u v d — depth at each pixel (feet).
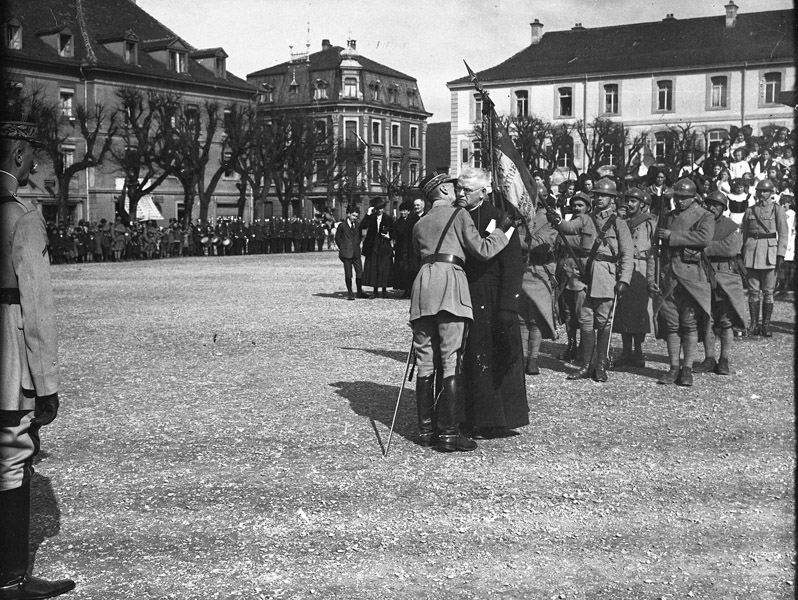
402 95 283.59
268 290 73.10
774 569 14.25
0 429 13.96
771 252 41.75
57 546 15.58
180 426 24.12
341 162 216.54
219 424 24.29
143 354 37.14
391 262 64.64
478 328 21.90
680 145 162.91
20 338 13.96
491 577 14.12
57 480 19.34
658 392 28.43
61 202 153.58
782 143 57.62
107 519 16.88
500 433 23.03
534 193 25.53
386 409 26.16
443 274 21.31
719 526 16.17
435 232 21.65
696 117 186.50
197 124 172.86
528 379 30.76
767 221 41.83
